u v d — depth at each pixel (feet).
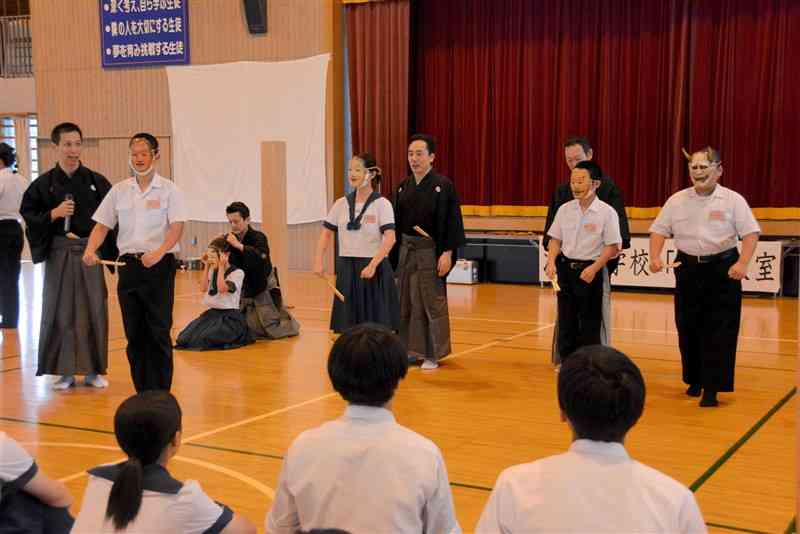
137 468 6.52
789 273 34.53
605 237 18.30
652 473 5.75
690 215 16.96
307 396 17.83
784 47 34.76
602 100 38.11
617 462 5.74
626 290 36.40
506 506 5.81
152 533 6.48
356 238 19.88
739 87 35.58
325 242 20.25
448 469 13.09
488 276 39.78
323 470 6.55
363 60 41.39
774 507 11.48
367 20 41.11
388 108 41.11
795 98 34.73
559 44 38.88
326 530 5.38
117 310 30.17
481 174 40.55
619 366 5.81
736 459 13.66
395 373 6.70
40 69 48.03
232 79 43.80
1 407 17.06
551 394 18.15
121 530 6.43
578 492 5.65
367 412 6.70
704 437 14.93
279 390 18.38
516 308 31.27
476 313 30.04
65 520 7.93
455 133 41.06
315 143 42.39
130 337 16.66
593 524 5.57
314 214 42.68
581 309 18.75
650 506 5.60
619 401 5.66
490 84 40.32
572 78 38.70
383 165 41.34
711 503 11.64
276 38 42.93
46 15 47.50
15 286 26.40
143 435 6.67
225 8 43.73
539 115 39.45
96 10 46.29
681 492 5.69
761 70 35.22
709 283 16.88
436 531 6.77
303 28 42.29
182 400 17.51
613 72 37.83
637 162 37.60
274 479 12.60
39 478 7.59
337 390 6.79
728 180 36.04
